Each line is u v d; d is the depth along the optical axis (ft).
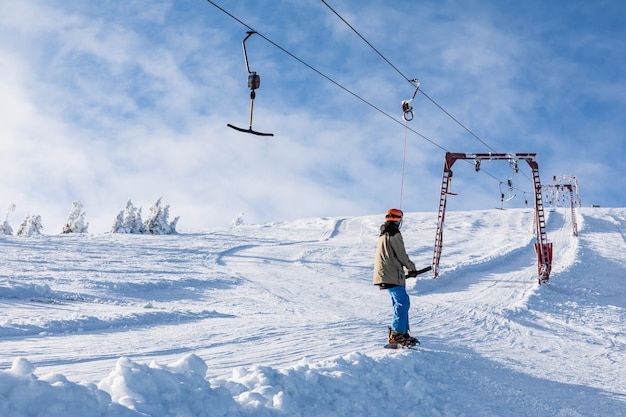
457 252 106.11
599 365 23.88
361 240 132.36
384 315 39.29
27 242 101.81
